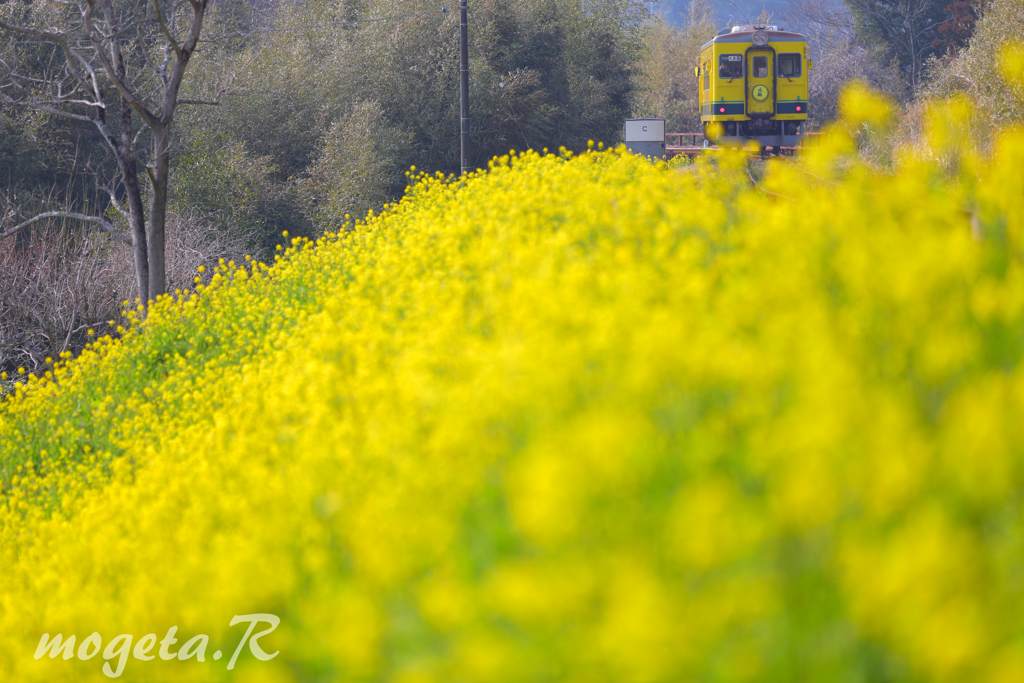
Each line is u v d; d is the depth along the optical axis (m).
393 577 10.09
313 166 99.12
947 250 12.27
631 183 34.03
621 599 6.87
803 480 7.03
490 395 12.75
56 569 19.72
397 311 25.66
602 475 8.38
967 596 6.38
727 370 9.96
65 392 39.88
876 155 22.00
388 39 115.19
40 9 92.62
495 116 120.19
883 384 9.69
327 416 17.53
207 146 94.31
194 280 70.88
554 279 17.95
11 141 94.44
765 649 6.57
